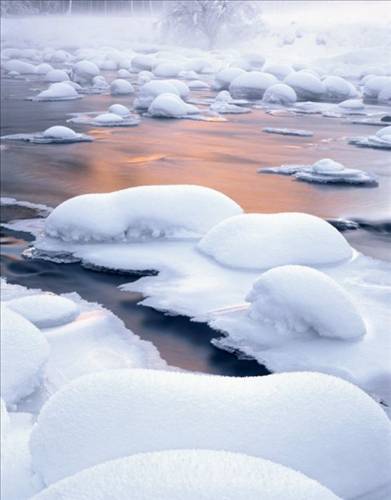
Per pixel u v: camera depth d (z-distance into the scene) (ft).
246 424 6.91
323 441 6.93
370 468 7.02
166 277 18.16
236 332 14.30
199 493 4.46
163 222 22.12
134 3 151.84
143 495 4.49
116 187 31.68
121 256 20.11
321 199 28.14
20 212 26.71
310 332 14.08
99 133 50.08
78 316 15.26
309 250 19.07
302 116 57.41
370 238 22.18
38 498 4.75
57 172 35.24
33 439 7.41
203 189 23.30
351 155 37.06
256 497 4.44
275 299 14.33
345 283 17.31
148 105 65.31
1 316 12.39
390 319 14.70
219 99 70.54
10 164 37.40
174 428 6.91
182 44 122.83
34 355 11.94
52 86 74.08
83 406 7.26
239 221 20.03
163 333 14.44
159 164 37.60
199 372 12.70
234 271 18.42
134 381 7.38
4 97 73.82
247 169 35.63
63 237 22.11
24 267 19.62
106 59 117.50
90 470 4.84
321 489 4.61
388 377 12.06
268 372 12.70
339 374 12.29
